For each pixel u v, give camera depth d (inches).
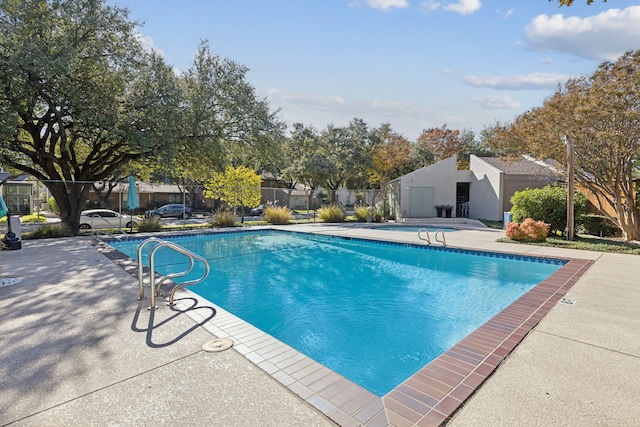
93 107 469.7
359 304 240.1
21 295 192.4
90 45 489.1
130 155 584.7
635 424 83.7
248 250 445.1
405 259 381.1
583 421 84.9
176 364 113.7
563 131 414.3
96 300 183.5
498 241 431.8
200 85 604.4
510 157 574.6
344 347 175.0
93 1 485.7
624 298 189.9
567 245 380.8
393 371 150.6
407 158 1285.7
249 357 118.7
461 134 1514.5
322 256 408.2
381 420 85.1
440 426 83.0
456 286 280.5
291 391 98.0
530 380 104.4
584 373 108.7
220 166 671.1
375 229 602.5
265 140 677.3
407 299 249.1
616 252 342.6
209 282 296.7
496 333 140.5
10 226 362.3
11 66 406.6
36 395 95.2
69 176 550.6
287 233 575.5
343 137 1250.0
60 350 123.6
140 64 536.7
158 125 519.2
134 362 115.0
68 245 393.4
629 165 402.9
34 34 450.3
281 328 199.9
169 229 589.0
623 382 103.4
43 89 451.8
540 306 175.6
